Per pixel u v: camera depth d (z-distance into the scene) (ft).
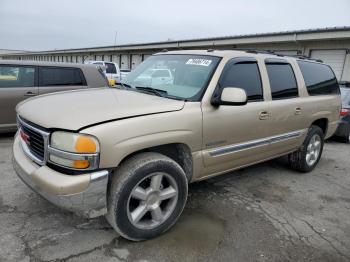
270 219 11.43
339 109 18.11
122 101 9.75
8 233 9.44
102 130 8.05
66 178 7.91
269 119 12.86
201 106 10.32
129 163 8.81
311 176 16.37
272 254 9.39
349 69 52.90
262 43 64.95
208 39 75.41
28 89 20.62
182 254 9.05
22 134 9.85
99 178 8.07
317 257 9.43
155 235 9.62
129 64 120.47
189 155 10.34
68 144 7.94
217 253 9.23
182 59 12.46
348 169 18.06
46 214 10.61
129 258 8.72
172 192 9.75
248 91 12.13
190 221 10.84
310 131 16.01
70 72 22.33
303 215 11.96
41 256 8.55
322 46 56.24
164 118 9.27
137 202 9.39
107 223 10.28
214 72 11.02
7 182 13.00
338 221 11.69
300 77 15.03
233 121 11.28
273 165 17.54
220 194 13.23
